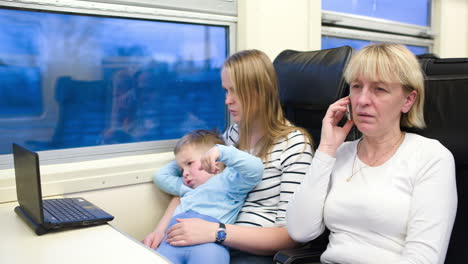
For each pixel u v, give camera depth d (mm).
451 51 3186
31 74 1506
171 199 1697
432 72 1333
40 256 918
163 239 1387
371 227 1105
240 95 1416
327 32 2350
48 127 1561
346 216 1146
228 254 1270
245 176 1321
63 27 1543
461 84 1155
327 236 1345
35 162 1064
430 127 1177
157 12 1702
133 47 1697
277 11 1987
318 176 1188
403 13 2881
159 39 1754
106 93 1661
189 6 1780
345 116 1328
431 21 3111
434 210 1022
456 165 1145
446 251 1047
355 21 2488
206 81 1910
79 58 1589
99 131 1665
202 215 1350
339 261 1138
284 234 1294
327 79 1441
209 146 1494
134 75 1714
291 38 2061
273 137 1413
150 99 1767
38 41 1505
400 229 1072
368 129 1114
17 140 1509
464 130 1124
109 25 1633
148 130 1778
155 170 1645
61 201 1328
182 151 1481
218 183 1410
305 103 1523
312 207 1188
